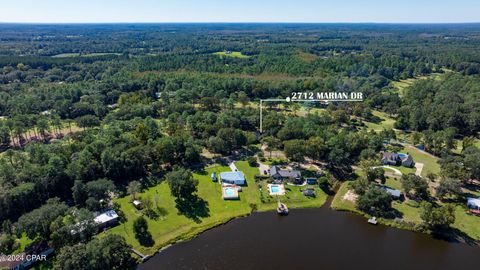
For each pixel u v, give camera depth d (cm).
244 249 9575
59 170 11688
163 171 13875
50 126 18462
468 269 8881
